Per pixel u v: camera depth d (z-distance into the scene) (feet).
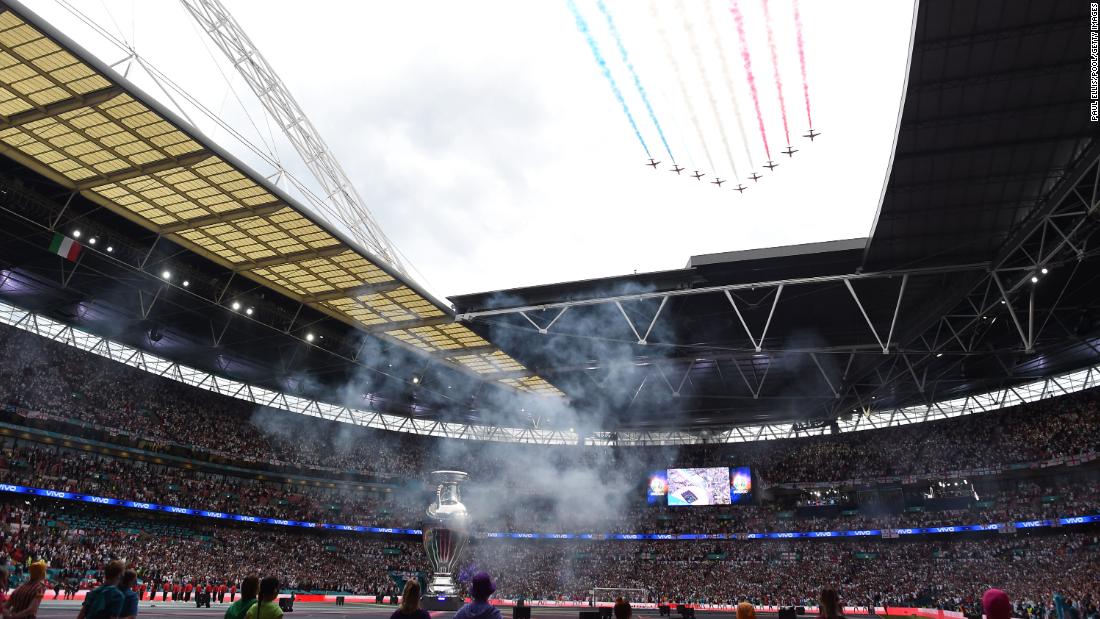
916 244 165.89
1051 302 194.49
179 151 126.93
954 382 250.16
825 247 173.78
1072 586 188.34
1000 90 122.01
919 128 130.11
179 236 156.25
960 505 249.34
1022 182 143.43
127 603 31.55
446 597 140.15
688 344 227.20
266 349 233.76
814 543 265.54
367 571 247.50
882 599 219.82
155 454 214.07
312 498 262.47
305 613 139.74
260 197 140.05
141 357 237.04
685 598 247.09
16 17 93.86
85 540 179.42
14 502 181.68
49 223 147.54
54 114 115.44
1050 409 241.96
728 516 283.59
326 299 186.70
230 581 196.95
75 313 203.82
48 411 190.80
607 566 274.77
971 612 150.51
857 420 307.17
